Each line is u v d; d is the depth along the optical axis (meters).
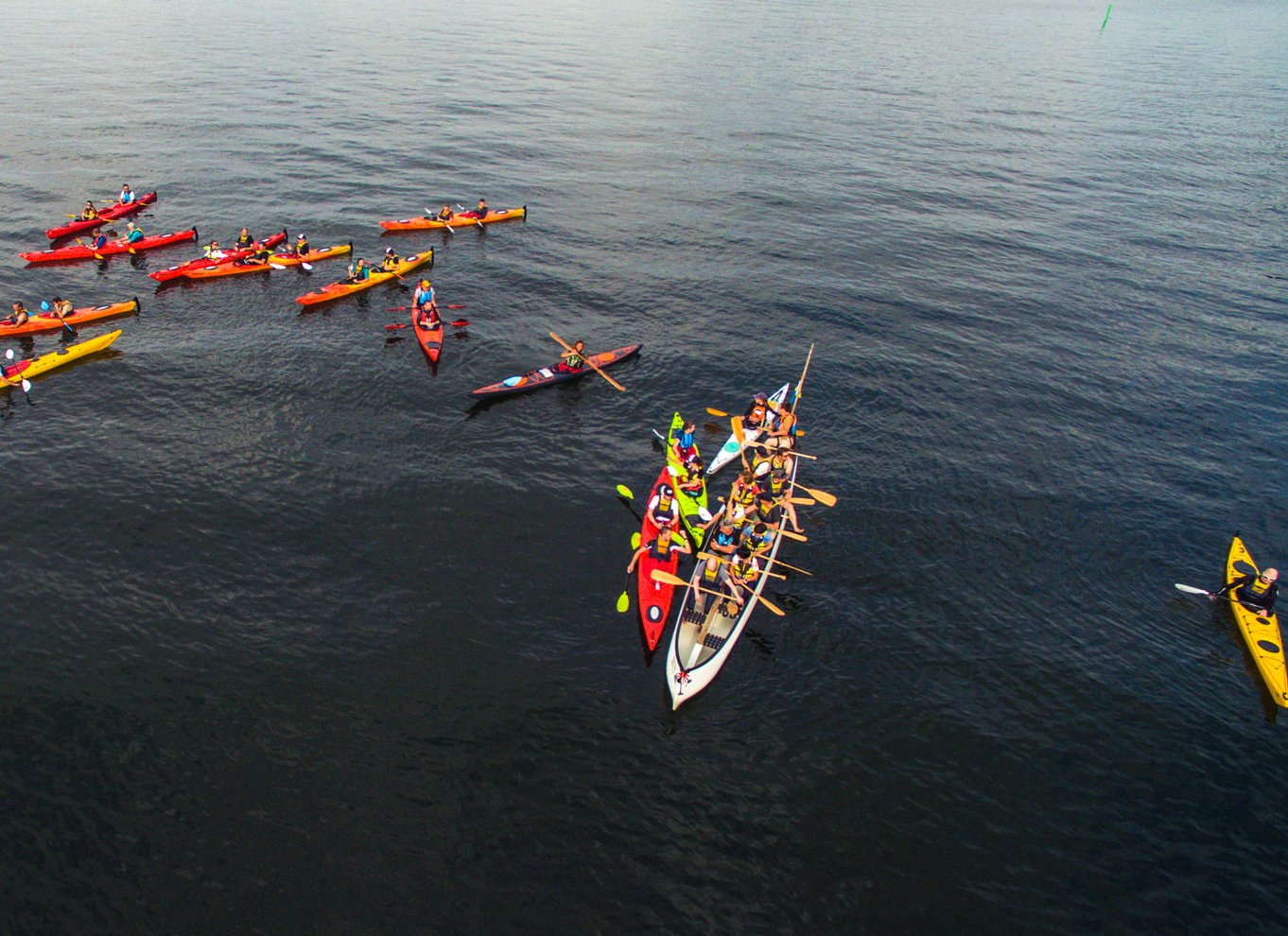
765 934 18.00
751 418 35.12
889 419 37.38
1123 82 121.25
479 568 27.48
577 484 32.03
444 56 118.50
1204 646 26.16
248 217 56.44
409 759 21.16
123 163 65.25
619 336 43.72
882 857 19.64
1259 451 36.19
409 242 54.00
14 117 74.94
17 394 35.75
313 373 38.22
